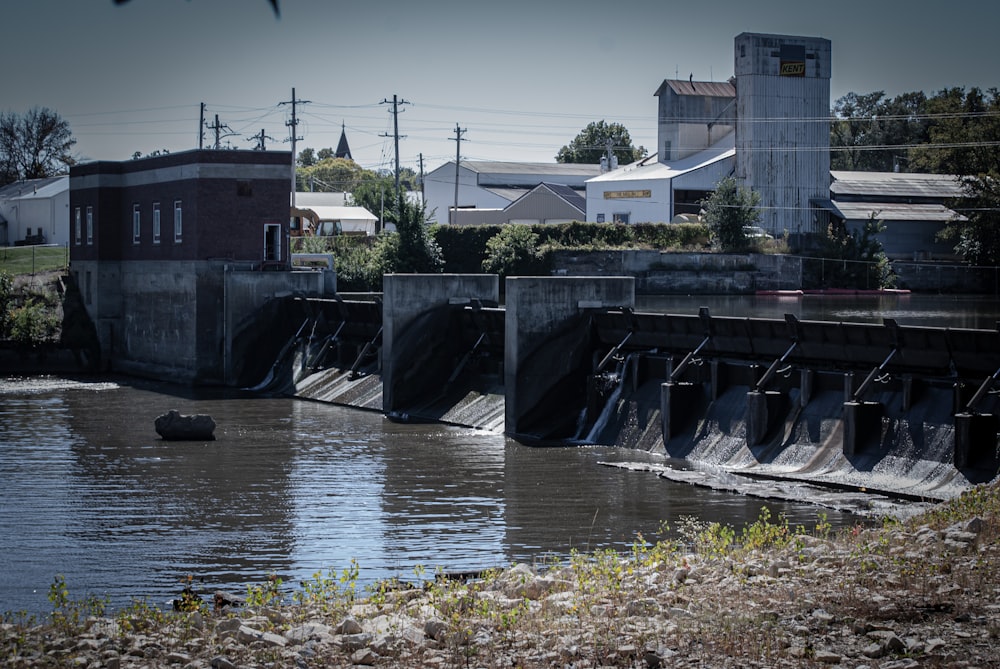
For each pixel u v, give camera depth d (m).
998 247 124.94
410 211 104.62
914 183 143.25
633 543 31.50
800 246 127.25
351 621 20.02
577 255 116.50
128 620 21.05
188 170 70.50
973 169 127.88
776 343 45.16
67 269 86.12
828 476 39.47
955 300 117.75
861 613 19.14
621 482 40.62
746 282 122.00
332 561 30.88
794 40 127.44
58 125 172.38
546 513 36.06
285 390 67.25
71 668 18.06
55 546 32.62
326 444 49.12
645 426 48.16
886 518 28.59
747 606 19.88
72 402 62.69
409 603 22.08
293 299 71.00
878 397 40.84
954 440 36.81
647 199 133.38
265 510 36.84
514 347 51.50
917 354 40.44
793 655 17.34
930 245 135.50
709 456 44.41
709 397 46.50
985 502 27.45
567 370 52.44
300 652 18.52
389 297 58.50
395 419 56.84
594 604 20.77
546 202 144.25
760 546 26.25
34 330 77.69
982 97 131.75
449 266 117.69
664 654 17.59
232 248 70.81
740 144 127.94
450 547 32.19
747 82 126.62
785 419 43.09
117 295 79.50
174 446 48.59
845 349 42.69
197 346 70.38
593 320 52.88
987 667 16.25
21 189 137.25
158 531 34.31
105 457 45.97
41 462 44.88
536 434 51.03
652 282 118.94
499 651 18.38
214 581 29.14
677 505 36.78
